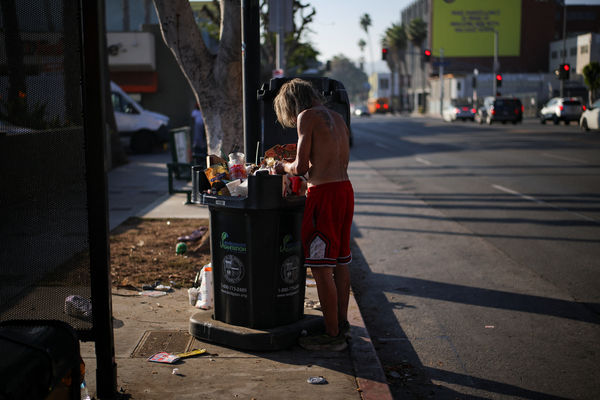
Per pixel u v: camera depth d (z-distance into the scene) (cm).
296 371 376
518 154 1944
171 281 572
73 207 320
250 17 520
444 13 8381
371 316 521
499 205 1059
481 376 398
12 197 312
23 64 309
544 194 1166
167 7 666
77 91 314
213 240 425
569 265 671
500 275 637
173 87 2730
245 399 337
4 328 244
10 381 202
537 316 513
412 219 952
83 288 326
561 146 2155
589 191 1185
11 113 311
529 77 7381
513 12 8331
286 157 454
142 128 2156
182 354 399
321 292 405
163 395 340
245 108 534
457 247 766
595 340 459
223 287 423
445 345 453
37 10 308
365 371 375
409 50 10544
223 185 420
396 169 1655
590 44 7100
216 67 689
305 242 402
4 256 312
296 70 3662
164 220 907
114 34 2570
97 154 310
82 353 396
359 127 4291
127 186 1317
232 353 405
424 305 547
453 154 2042
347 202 402
